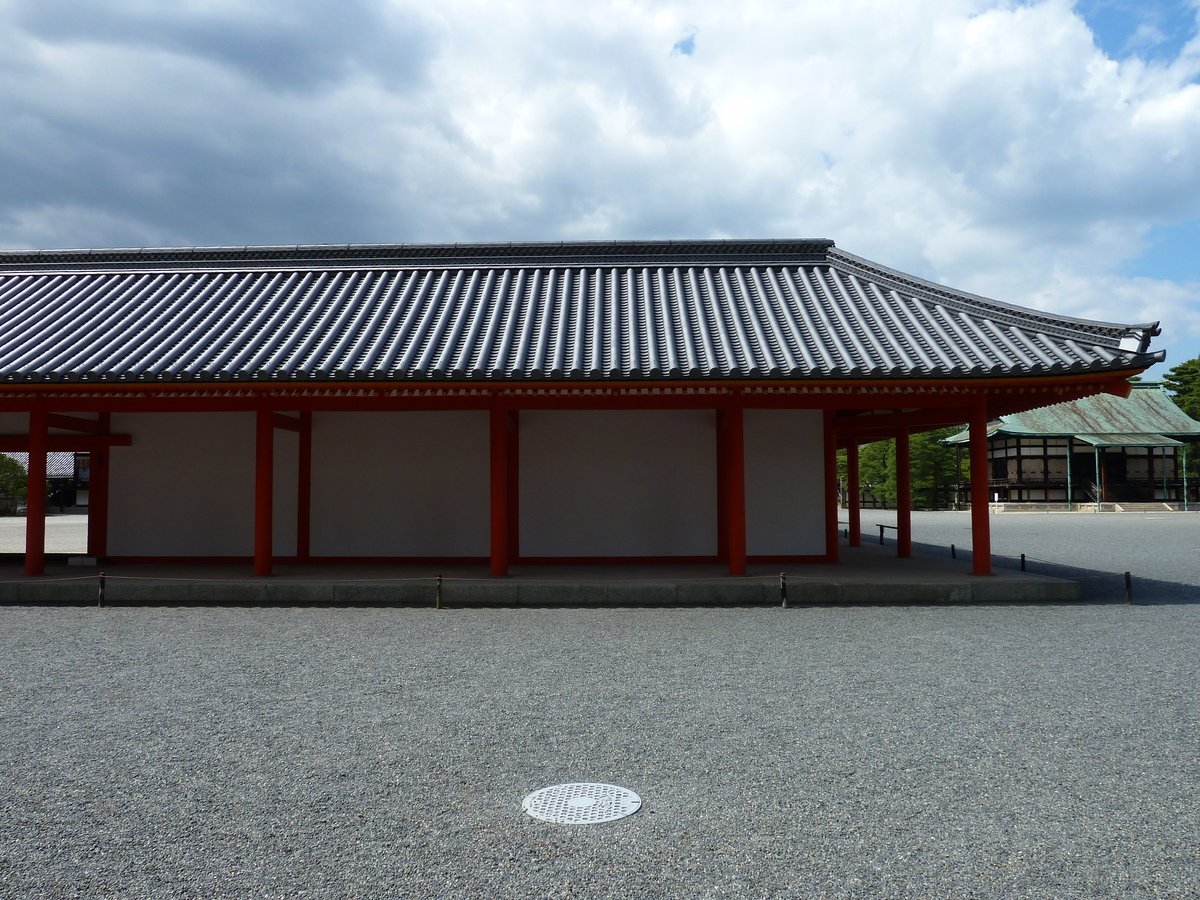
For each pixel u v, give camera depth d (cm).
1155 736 508
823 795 416
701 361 1063
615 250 1429
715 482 1357
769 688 624
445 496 1357
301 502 1360
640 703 583
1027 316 1131
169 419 1384
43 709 572
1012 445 4281
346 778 439
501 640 820
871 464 4800
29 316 1299
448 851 354
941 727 526
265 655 751
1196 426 4222
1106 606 1023
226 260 1489
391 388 1034
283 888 322
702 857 349
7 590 1077
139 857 349
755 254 1417
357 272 1457
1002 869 339
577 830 375
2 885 324
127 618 959
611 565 1316
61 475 4603
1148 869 339
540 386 1027
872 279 1327
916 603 1050
